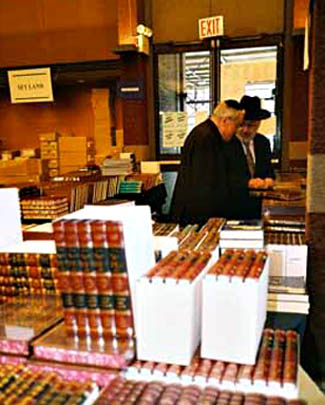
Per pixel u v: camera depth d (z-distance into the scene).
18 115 8.03
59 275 1.12
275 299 1.57
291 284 1.65
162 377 1.00
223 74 5.66
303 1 4.85
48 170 6.75
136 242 1.16
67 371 1.06
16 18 6.62
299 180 3.67
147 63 5.89
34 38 6.60
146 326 1.04
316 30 1.75
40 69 6.48
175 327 1.02
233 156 2.86
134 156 5.49
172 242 1.55
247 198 2.88
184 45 5.72
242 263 1.13
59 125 7.91
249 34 5.56
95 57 6.44
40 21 6.55
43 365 1.09
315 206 1.83
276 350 1.08
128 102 5.85
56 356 1.09
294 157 5.40
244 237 1.65
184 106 5.89
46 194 3.66
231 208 2.83
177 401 0.91
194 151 2.80
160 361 1.04
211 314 1.02
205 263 1.16
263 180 2.93
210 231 1.78
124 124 5.91
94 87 7.59
